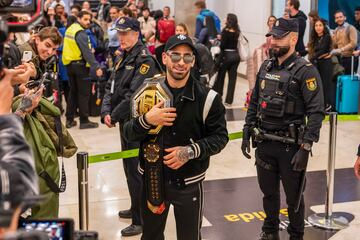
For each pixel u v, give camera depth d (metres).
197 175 3.28
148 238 3.42
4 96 1.54
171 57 3.11
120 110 4.45
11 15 1.76
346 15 10.36
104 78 9.25
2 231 1.17
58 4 10.39
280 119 4.09
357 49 9.55
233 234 4.76
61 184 3.43
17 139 1.42
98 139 7.94
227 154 7.17
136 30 4.52
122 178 6.20
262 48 9.64
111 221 5.00
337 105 9.38
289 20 4.03
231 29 9.84
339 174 6.35
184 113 3.20
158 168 3.23
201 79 7.79
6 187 1.25
